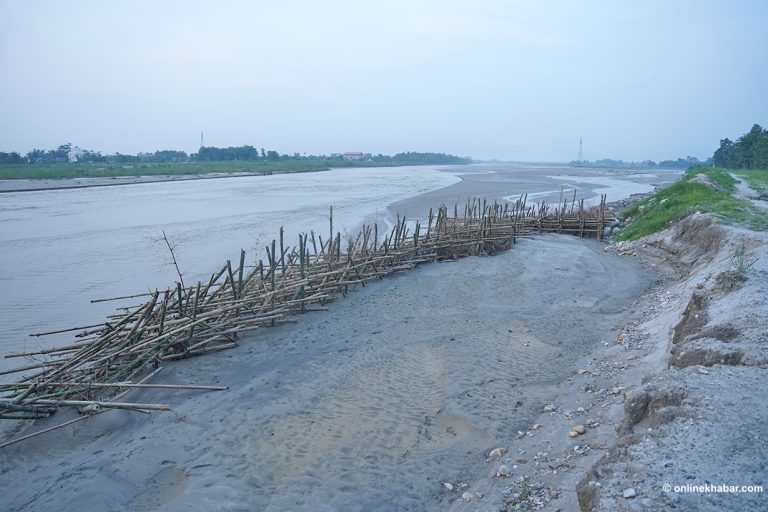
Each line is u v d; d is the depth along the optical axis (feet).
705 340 22.36
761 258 36.86
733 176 115.34
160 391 29.35
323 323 40.29
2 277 54.08
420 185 188.24
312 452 23.31
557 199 139.64
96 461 23.16
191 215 98.53
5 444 24.49
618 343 33.58
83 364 31.81
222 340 36.55
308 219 93.71
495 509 18.75
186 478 21.72
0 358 35.32
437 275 53.67
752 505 12.77
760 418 16.15
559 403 26.66
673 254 58.34
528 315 41.09
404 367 32.09
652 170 459.32
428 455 22.89
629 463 15.28
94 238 74.69
